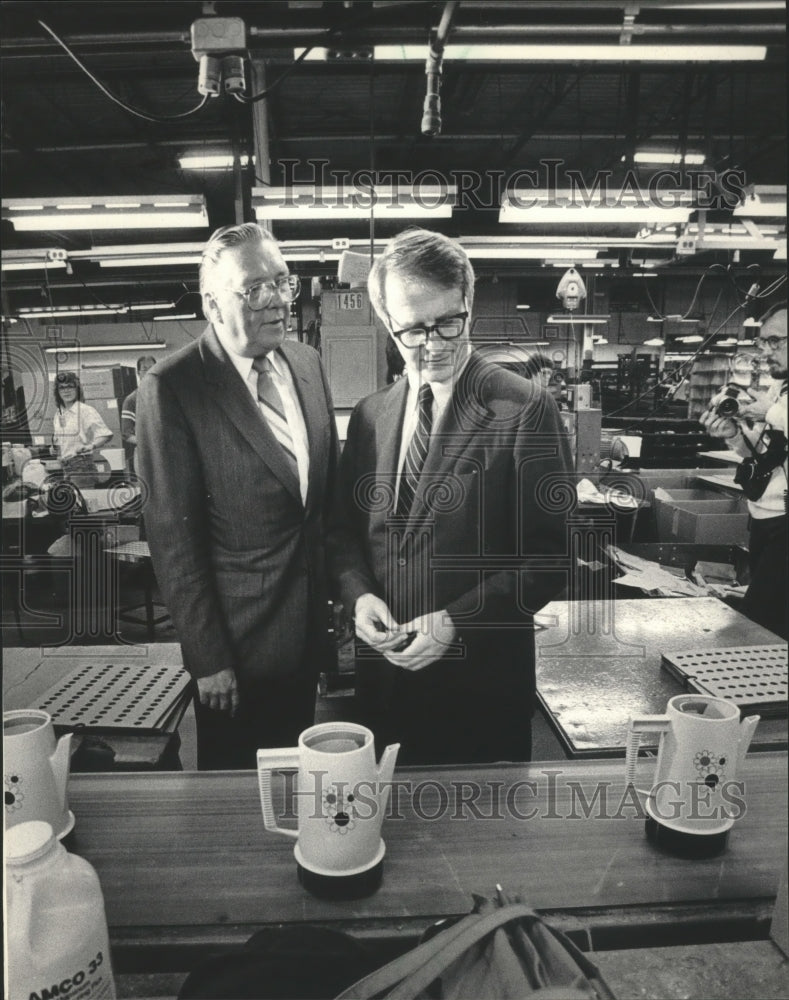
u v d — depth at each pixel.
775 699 1.72
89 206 2.49
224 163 2.10
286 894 1.33
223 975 1.10
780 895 1.31
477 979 1.04
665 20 1.61
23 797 1.36
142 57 1.70
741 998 1.23
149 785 1.59
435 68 1.62
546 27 1.59
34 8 1.58
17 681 1.81
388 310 1.70
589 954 1.29
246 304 1.64
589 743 1.66
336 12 1.58
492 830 1.47
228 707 1.76
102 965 1.10
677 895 1.34
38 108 2.07
